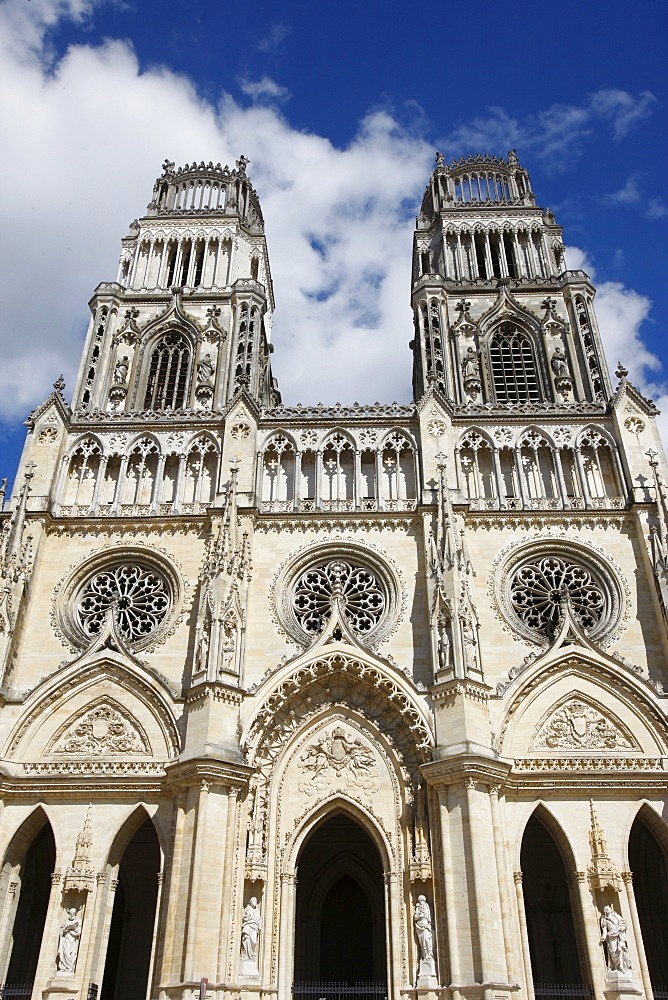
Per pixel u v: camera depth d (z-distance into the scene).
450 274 76.56
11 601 51.69
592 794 46.81
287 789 48.41
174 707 49.28
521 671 50.03
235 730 46.91
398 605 52.78
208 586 51.09
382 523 55.91
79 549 56.03
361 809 47.41
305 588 54.53
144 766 47.78
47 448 59.56
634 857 53.34
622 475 57.97
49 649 52.47
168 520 56.34
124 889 55.75
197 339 69.69
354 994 50.44
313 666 49.75
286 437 60.56
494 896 42.06
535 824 55.66
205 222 80.56
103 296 72.00
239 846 45.22
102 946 44.22
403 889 45.06
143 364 69.12
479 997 39.22
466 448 59.88
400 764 48.09
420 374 74.06
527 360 69.06
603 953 42.91
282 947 44.19
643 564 54.31
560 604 53.50
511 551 54.91
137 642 52.28
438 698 47.56
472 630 49.53
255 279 78.50
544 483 58.75
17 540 53.72
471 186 86.50
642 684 49.47
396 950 43.53
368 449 59.88
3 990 44.62
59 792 47.28
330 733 49.72
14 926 51.62
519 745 48.41
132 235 80.75
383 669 49.53
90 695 50.59
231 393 66.12
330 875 55.81
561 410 61.12
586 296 70.25
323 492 58.41
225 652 49.06
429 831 45.50
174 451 60.22
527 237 78.38
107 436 61.12
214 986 40.03
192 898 41.34
